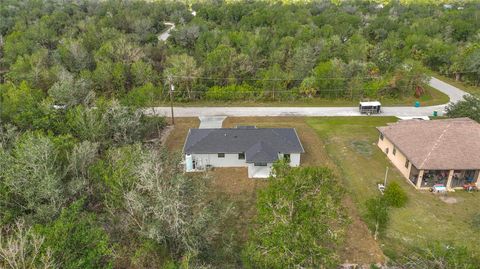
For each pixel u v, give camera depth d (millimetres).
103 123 35500
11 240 18062
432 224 29516
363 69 61469
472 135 35219
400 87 59094
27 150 25344
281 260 19031
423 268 20594
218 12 107438
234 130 40375
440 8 128875
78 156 27812
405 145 36531
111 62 63188
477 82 65688
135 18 97562
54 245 18438
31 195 23656
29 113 38625
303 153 41375
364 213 30984
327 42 75812
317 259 19406
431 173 34688
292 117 52625
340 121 50938
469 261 20656
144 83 59656
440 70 72625
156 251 21219
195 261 21500
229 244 25000
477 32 88000
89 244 19594
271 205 20438
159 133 45250
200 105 57812
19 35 82375
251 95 58969
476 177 33969
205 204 25688
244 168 38375
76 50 66938
